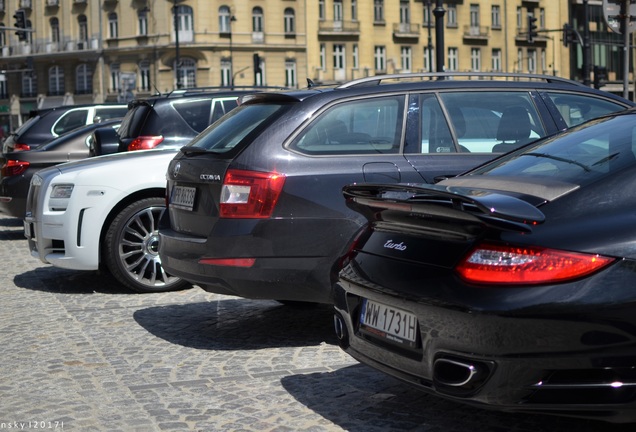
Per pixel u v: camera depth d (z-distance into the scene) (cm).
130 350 606
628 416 350
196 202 605
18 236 1362
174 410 471
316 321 680
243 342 621
